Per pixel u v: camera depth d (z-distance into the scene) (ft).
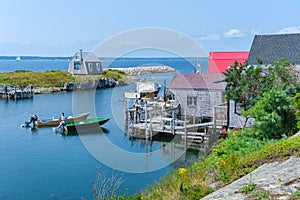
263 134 37.42
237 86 50.98
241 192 16.99
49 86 155.84
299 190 15.61
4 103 122.11
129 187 38.40
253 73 49.08
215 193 18.57
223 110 60.80
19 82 157.38
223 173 23.06
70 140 68.03
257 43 68.80
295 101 35.70
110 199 26.86
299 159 21.53
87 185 43.19
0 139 70.38
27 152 60.34
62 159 55.01
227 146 34.63
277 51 65.21
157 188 27.07
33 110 106.52
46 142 67.26
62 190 42.45
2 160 55.77
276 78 48.62
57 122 83.46
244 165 23.72
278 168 20.44
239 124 57.36
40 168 50.85
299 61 60.70
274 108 38.11
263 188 16.72
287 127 37.17
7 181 46.01
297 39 66.28
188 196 20.15
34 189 42.91
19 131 77.77
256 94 48.70
